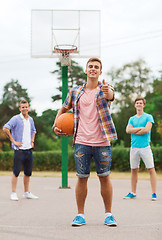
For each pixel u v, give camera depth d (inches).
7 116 1758.1
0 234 142.6
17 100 1770.4
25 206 216.1
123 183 384.8
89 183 384.5
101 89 161.9
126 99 1662.2
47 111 1517.0
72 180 430.0
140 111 256.1
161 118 1528.1
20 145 249.3
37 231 147.8
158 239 132.9
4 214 188.5
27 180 256.2
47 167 764.6
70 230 149.7
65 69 323.3
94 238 134.9
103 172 162.1
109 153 163.0
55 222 167.3
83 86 168.4
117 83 1702.8
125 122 1478.8
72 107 169.6
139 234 141.3
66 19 340.5
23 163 254.7
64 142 324.2
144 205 217.9
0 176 509.0
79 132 164.7
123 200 240.5
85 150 162.1
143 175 555.8
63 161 324.8
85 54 338.0
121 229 151.1
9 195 271.9
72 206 215.6
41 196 264.1
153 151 647.8
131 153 254.5
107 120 160.6
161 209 203.0
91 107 162.7
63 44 335.3
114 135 160.7
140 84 1699.1
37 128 1533.0
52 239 134.0
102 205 218.5
